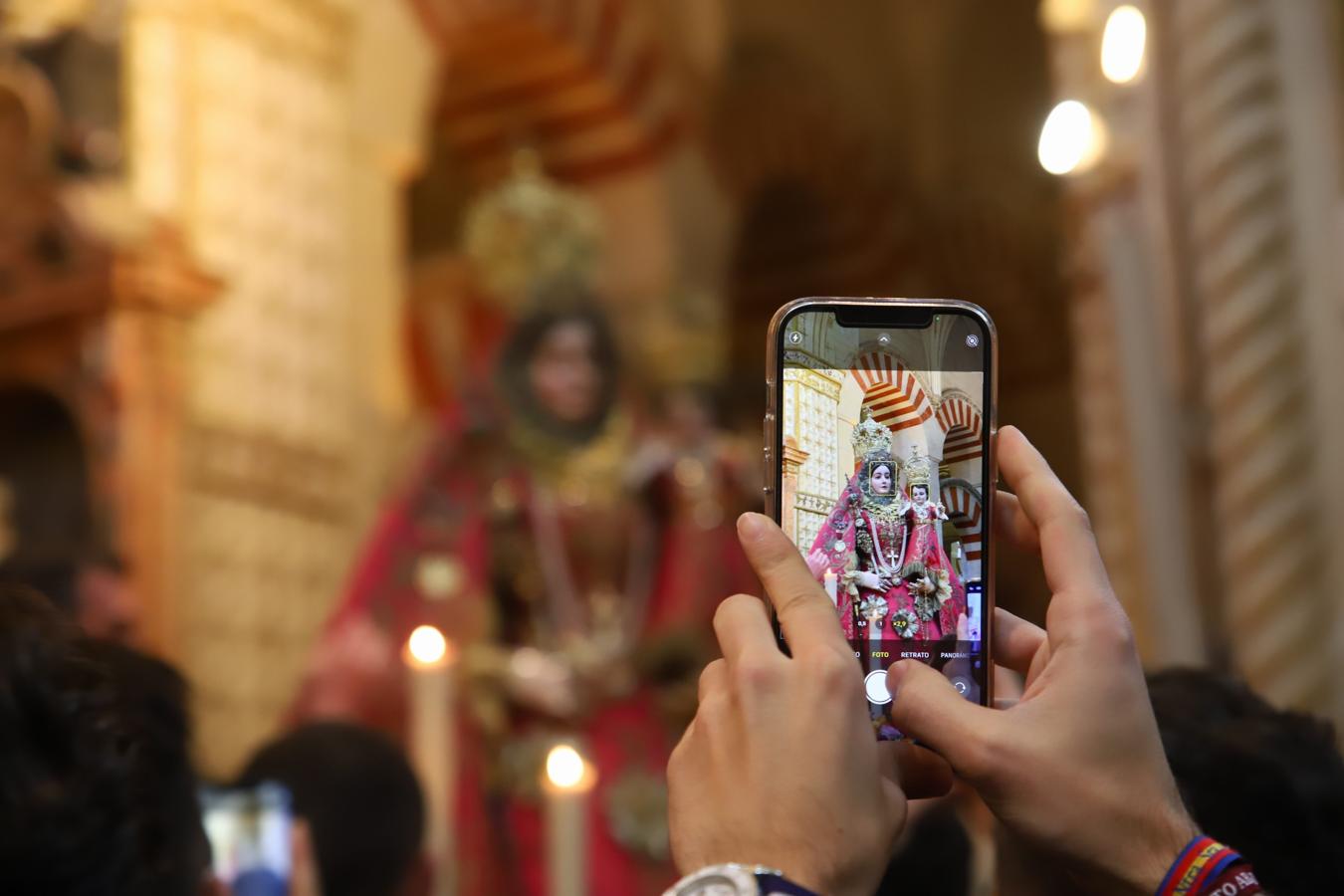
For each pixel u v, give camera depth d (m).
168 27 5.51
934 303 0.77
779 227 10.12
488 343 4.78
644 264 7.95
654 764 3.28
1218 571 4.68
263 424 5.49
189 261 5.26
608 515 3.59
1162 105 4.84
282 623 5.41
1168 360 4.79
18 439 5.30
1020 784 0.62
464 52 7.36
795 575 0.65
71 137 5.39
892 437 0.76
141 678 0.88
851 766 0.61
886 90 10.35
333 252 5.92
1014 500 0.77
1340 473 3.70
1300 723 0.97
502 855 3.15
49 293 5.16
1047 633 0.66
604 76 7.75
